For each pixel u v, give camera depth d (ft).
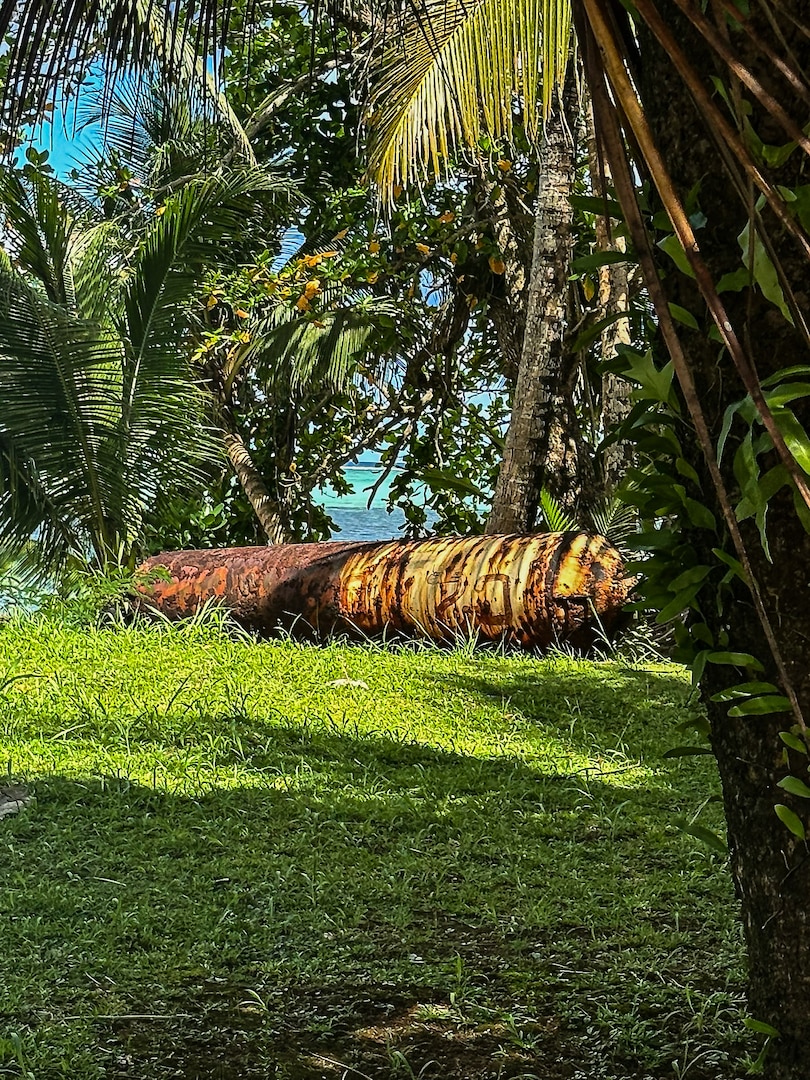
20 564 29.53
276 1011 9.26
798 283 5.21
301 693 21.20
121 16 7.79
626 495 5.92
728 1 3.55
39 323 28.02
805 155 5.06
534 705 21.24
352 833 13.88
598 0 3.79
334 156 42.65
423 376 41.86
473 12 23.34
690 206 5.21
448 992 9.68
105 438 29.43
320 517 45.85
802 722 4.44
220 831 13.57
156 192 41.57
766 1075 6.22
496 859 13.21
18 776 15.23
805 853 5.74
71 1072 8.11
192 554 30.58
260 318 41.11
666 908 11.84
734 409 4.33
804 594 5.53
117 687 20.58
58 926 10.59
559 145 32.60
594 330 5.46
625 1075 8.40
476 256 39.93
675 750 6.25
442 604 26.40
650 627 28.02
